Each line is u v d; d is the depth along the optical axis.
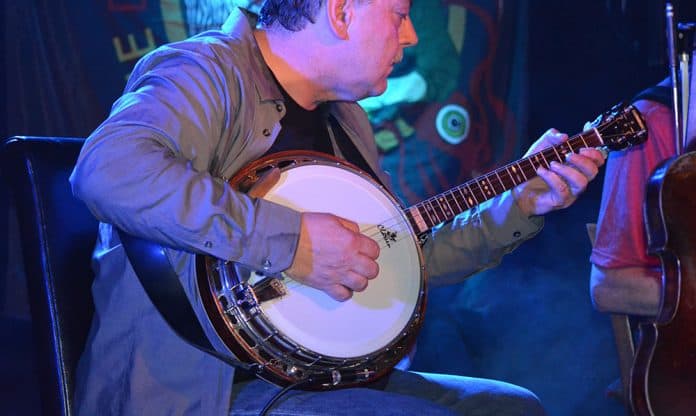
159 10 3.29
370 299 1.58
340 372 1.53
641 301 2.03
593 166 1.76
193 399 1.46
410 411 1.45
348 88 1.70
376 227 1.64
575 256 3.74
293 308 1.48
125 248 1.49
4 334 3.15
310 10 1.61
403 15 1.66
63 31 3.21
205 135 1.46
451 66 3.73
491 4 3.75
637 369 1.53
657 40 3.82
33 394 3.05
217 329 1.43
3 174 1.66
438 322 3.69
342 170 1.65
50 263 1.56
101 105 3.26
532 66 3.97
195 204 1.36
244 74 1.57
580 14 3.93
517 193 1.85
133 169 1.34
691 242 1.56
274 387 1.51
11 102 3.17
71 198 1.62
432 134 3.73
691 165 1.61
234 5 3.29
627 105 1.84
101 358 1.50
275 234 1.41
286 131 1.70
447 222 1.88
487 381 1.83
